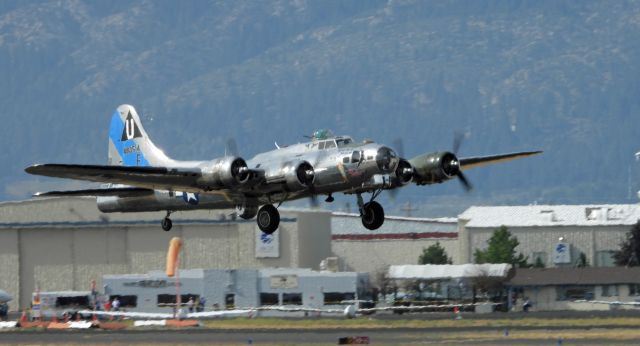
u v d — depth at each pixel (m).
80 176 168.88
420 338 181.12
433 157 168.75
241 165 170.75
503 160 183.12
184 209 188.25
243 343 180.38
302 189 169.00
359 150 165.75
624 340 171.75
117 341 190.12
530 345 168.12
